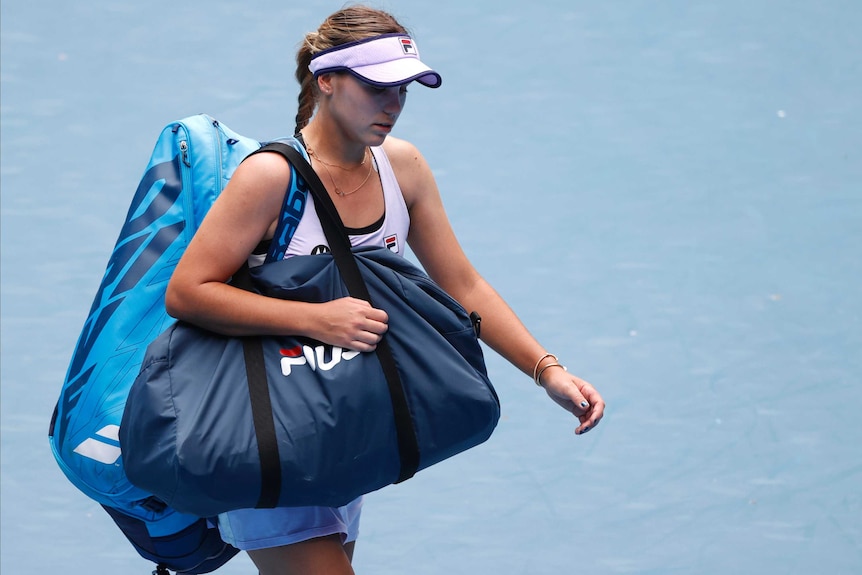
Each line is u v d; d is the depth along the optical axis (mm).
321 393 9812
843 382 19141
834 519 16062
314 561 10875
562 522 16062
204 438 9570
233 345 10023
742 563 15211
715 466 17203
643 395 18828
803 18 31688
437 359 10227
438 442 10250
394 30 10195
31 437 17656
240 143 11766
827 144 26719
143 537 11625
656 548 15523
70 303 20719
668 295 21500
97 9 30516
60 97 27078
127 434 9922
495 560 15312
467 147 26250
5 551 15445
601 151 26312
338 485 9891
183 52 28938
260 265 10344
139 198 11555
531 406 18766
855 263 22531
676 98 28375
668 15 31781
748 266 22422
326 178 10453
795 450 17531
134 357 11172
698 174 25547
